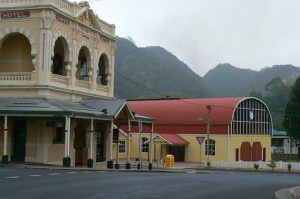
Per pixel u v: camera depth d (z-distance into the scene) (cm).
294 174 4497
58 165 3225
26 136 3309
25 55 3553
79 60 3991
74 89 3634
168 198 1608
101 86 4088
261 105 6969
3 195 1510
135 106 7150
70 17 3569
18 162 3238
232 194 1866
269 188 2264
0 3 3394
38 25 3322
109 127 3806
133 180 2231
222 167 5244
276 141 11144
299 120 8219
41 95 3288
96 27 3997
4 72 3450
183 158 6481
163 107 6912
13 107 3130
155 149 6500
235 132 6375
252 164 5306
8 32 3384
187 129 6519
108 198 1528
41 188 1723
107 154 4062
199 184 2233
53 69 3641
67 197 1516
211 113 6456
